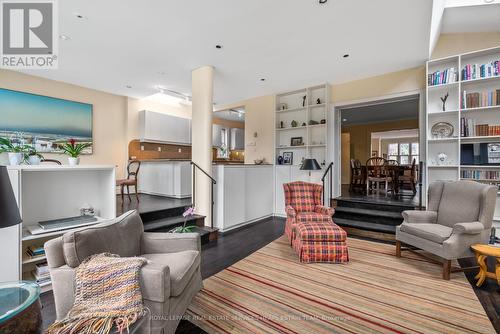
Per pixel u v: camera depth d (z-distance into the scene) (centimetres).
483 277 227
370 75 448
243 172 459
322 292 217
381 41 323
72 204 261
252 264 280
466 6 317
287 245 348
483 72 339
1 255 189
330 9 255
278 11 258
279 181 548
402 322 175
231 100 629
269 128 576
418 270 263
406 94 420
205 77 401
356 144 942
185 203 450
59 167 223
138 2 243
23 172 228
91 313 127
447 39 379
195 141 411
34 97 450
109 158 566
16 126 429
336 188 506
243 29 294
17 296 119
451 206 289
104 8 252
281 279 242
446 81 365
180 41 322
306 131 527
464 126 356
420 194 399
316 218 341
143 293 141
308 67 411
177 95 583
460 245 240
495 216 339
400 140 1127
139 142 620
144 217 359
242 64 397
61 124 486
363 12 260
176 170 525
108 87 521
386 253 314
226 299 206
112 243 171
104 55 363
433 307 194
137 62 389
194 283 199
